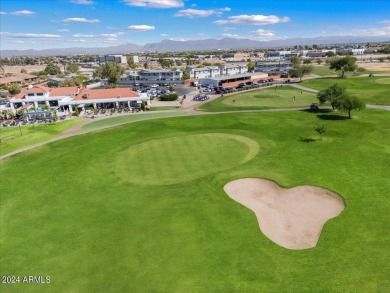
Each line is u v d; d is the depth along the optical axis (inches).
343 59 6638.8
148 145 2508.6
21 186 1891.0
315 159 2055.9
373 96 4222.4
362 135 2522.1
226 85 6195.9
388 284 1013.2
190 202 1590.8
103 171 2037.4
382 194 1561.3
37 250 1284.4
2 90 6963.6
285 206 1546.5
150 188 1761.8
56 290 1068.5
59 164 2214.6
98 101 4197.8
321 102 3494.1
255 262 1150.3
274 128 2849.4
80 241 1325.0
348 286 1015.6
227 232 1333.7
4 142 2834.6
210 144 2455.7
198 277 1089.4
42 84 7780.5
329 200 1562.5
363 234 1269.7
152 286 1061.1
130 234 1352.1
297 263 1136.8
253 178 1822.1
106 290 1055.6
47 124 3474.4
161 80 7111.2
